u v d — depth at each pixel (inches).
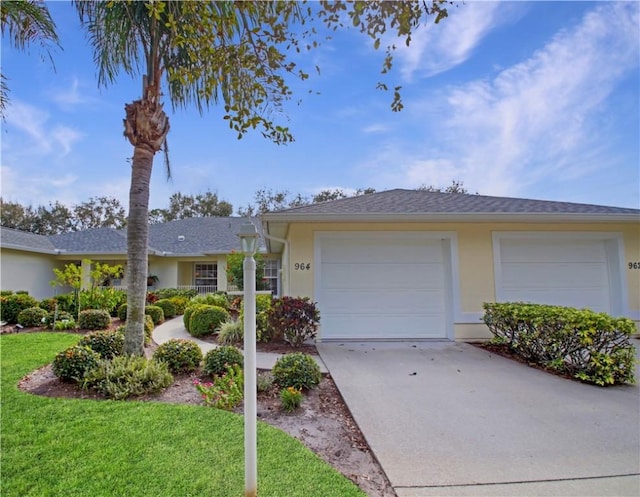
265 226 352.8
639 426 157.6
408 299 351.3
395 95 133.3
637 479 117.8
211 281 764.0
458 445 140.0
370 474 121.7
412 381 217.8
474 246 352.2
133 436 138.6
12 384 192.9
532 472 121.5
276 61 116.0
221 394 172.1
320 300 340.2
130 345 222.8
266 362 255.6
